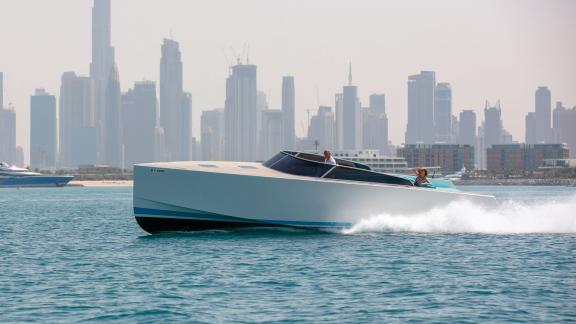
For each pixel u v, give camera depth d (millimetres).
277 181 32938
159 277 24500
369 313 19375
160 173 33469
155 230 34188
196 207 33219
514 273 25016
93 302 20750
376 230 33938
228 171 33438
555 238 34000
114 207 87000
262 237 33656
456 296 21344
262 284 23141
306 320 18688
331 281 23609
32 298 21359
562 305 20156
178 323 18406
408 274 24797
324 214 33406
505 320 18609
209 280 23859
